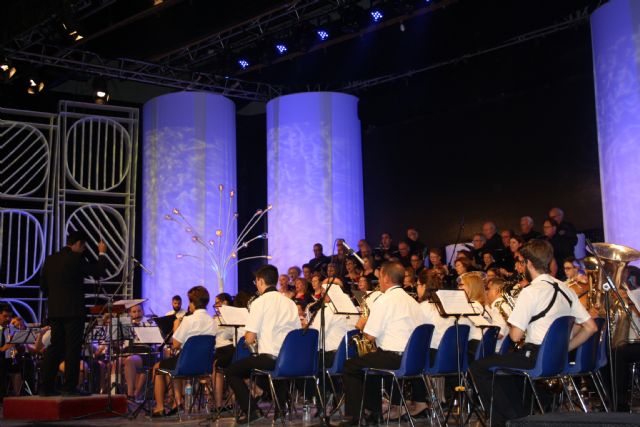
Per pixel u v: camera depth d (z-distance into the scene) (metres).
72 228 12.48
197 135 12.30
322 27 10.70
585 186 10.57
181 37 11.09
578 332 4.77
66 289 6.75
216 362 7.29
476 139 11.77
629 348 5.84
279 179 12.07
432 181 12.23
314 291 9.48
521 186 11.23
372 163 13.02
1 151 12.27
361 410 5.54
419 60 10.98
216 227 12.21
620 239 8.71
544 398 5.50
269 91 12.76
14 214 12.32
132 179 12.98
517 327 4.64
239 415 6.85
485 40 10.25
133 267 11.05
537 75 10.66
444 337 5.51
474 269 7.95
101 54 11.42
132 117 13.03
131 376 9.03
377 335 5.58
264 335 6.01
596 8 9.70
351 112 12.23
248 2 10.30
